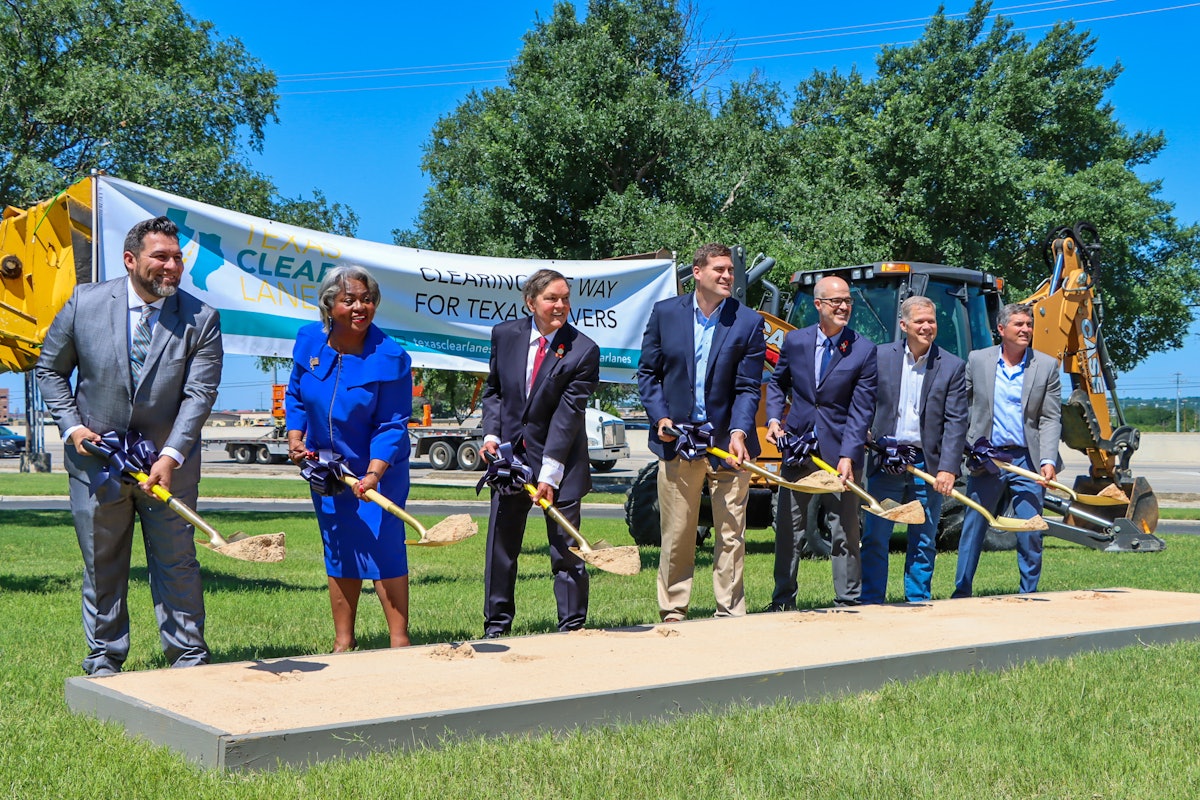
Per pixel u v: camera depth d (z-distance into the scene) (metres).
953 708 4.05
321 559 10.11
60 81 16.11
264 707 3.55
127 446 4.32
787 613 5.80
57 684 4.41
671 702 3.90
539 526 13.45
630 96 23.11
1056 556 10.62
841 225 23.09
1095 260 10.97
